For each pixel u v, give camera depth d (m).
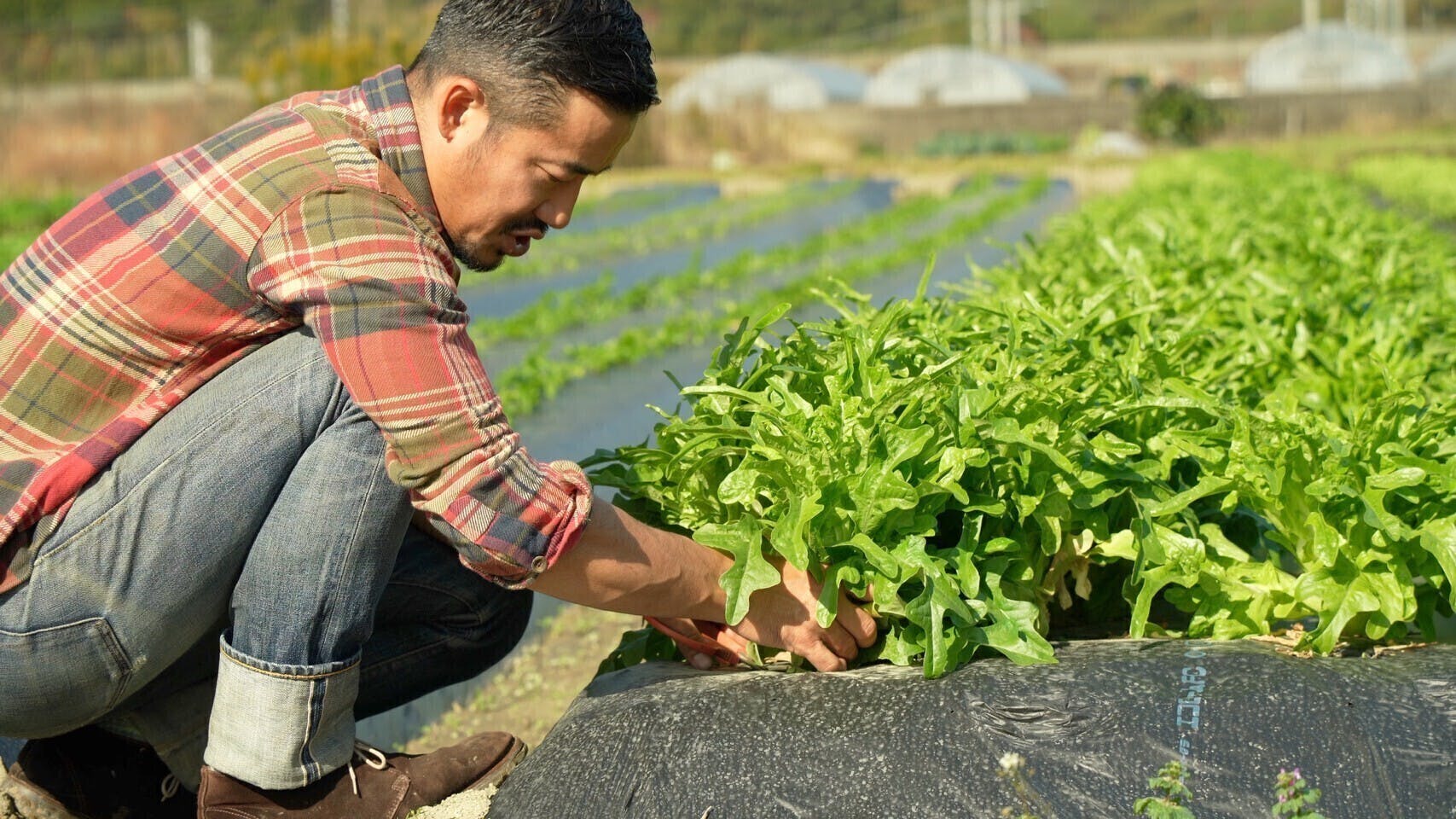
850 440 2.35
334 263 2.03
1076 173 29.42
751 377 2.62
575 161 2.10
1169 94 40.38
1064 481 2.45
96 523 2.06
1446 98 43.84
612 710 2.28
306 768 2.24
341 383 2.11
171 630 2.16
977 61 53.38
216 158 2.12
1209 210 7.78
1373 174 20.48
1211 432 2.63
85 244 2.12
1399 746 1.98
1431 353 3.70
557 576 2.15
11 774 2.45
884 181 30.64
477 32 2.05
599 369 8.41
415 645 2.63
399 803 2.30
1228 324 4.00
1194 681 2.12
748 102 49.09
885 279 12.45
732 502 2.37
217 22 64.19
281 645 2.18
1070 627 2.84
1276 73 53.97
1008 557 2.42
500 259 2.27
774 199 25.66
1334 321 4.03
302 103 2.20
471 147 2.09
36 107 32.03
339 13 50.47
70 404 2.11
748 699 2.21
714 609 2.32
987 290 4.36
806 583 2.30
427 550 2.55
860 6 84.50
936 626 2.19
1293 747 1.99
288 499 2.12
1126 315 3.11
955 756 2.03
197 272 2.07
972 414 2.34
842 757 2.05
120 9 63.88
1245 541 2.80
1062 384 2.58
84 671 2.12
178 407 2.12
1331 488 2.38
